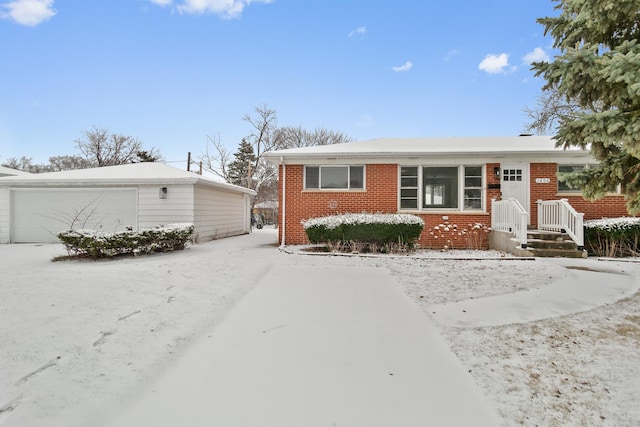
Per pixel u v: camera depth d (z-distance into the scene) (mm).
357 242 9164
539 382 2482
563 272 6410
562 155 10086
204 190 13242
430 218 10703
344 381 2527
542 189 10312
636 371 2627
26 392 2197
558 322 3752
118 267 6598
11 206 12469
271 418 2068
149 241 8539
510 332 3475
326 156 10773
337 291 5117
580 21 4668
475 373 2639
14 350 2775
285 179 11195
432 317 3965
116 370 2572
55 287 4797
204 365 2758
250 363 2805
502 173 10438
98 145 35469
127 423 1980
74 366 2580
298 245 10812
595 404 2193
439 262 7621
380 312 4148
